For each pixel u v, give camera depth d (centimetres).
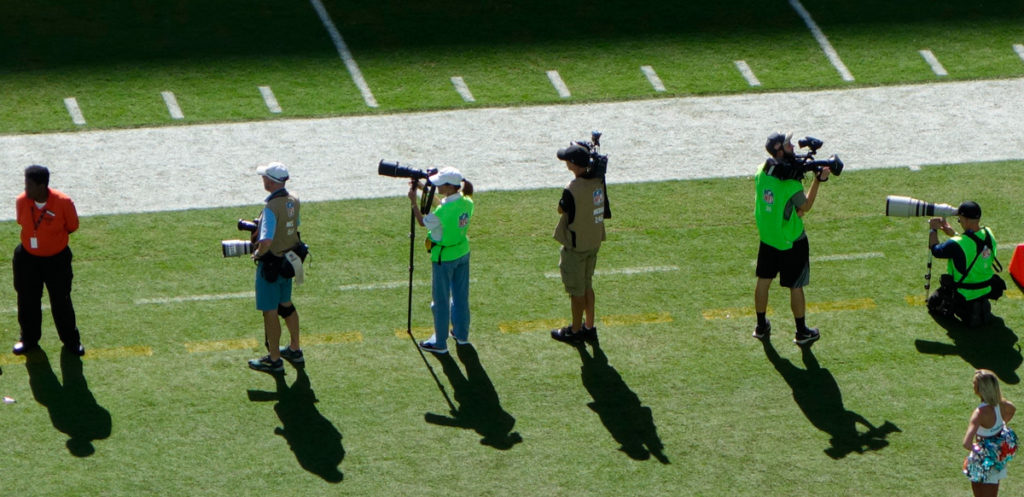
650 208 5772
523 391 4447
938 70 7206
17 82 6862
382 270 5234
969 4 7969
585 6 7925
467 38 7519
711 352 4681
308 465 4041
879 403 4384
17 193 5775
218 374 4500
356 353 4650
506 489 3950
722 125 6600
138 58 7181
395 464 4056
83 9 7700
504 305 4981
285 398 4378
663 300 5025
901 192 5919
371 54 7306
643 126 6581
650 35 7588
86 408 4297
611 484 3975
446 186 4431
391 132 6475
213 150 6250
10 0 7750
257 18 7675
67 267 4491
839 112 6744
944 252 4784
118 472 3988
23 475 3959
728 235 5544
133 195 5809
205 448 4109
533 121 6619
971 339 4759
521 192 5925
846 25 7719
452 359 4625
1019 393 4422
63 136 6331
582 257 4559
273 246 4362
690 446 4166
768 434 4225
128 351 4625
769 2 7975
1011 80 7112
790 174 4475
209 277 5153
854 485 3978
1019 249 5112
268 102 6744
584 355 4659
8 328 4753
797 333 4719
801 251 4600
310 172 6062
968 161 6228
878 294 5066
